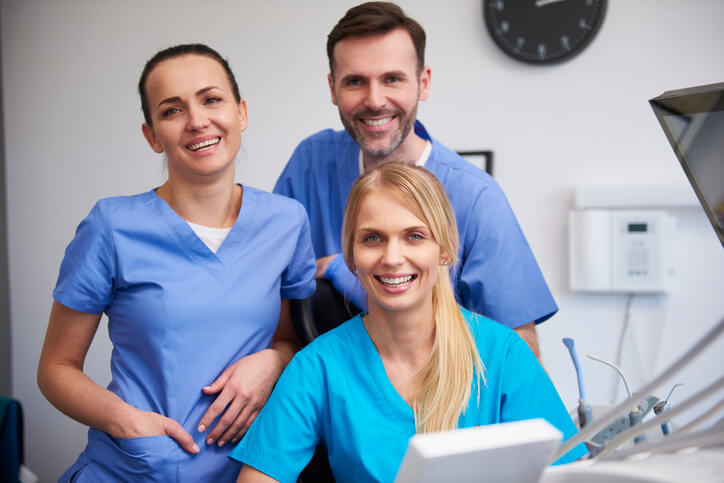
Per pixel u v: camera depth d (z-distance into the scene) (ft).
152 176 7.49
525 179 6.35
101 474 3.51
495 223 4.40
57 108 7.73
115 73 7.54
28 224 7.86
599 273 6.05
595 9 6.01
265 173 7.06
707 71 5.88
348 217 3.26
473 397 3.16
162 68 3.51
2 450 4.08
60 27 7.69
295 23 6.95
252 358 3.64
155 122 3.58
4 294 7.84
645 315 6.05
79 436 7.69
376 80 4.17
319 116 6.92
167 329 3.50
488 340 3.32
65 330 3.61
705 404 5.76
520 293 4.39
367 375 3.15
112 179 7.60
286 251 3.89
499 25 6.27
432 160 4.61
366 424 3.07
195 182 3.63
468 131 6.48
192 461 3.46
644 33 6.01
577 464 1.81
